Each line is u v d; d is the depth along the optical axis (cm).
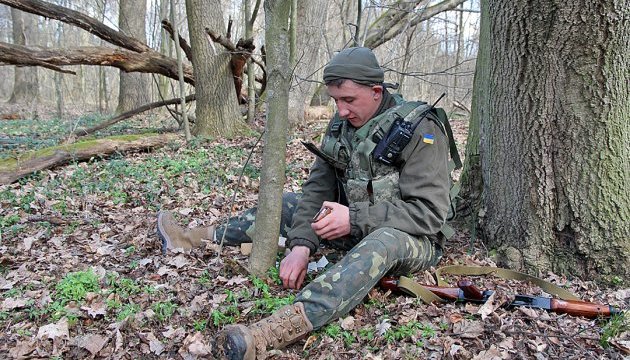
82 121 1249
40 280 319
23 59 768
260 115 1023
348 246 313
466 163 372
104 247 369
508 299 261
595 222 294
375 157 277
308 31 1001
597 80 284
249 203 483
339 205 273
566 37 284
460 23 1303
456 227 364
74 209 475
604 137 288
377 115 283
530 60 297
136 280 304
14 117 1505
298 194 342
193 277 304
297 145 748
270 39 268
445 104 1481
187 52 891
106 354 242
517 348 228
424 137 273
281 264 281
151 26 1802
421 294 262
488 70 329
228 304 268
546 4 285
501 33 309
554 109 296
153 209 471
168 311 265
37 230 416
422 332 236
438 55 1545
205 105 868
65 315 268
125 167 623
